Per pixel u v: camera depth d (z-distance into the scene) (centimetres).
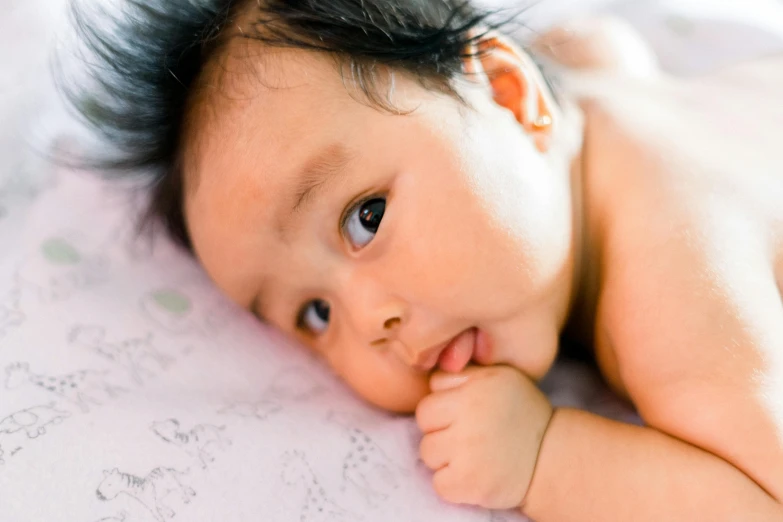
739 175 77
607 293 74
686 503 63
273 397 76
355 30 68
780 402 63
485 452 67
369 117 67
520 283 69
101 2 77
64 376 72
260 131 68
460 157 68
